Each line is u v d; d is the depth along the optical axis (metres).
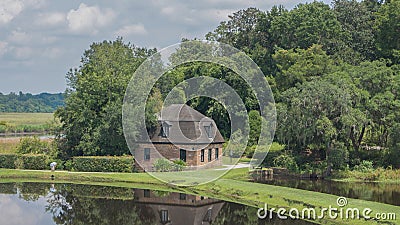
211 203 36.06
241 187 38.84
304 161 50.22
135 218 32.47
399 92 49.94
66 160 54.09
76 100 55.41
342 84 49.19
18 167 54.16
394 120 48.22
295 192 35.84
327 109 47.72
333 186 42.28
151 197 39.31
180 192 41.22
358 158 50.03
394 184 44.06
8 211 35.38
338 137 49.00
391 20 60.00
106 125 52.03
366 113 48.72
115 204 37.09
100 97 55.19
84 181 48.53
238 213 32.44
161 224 30.62
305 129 48.06
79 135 54.72
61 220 32.38
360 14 79.25
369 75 51.03
